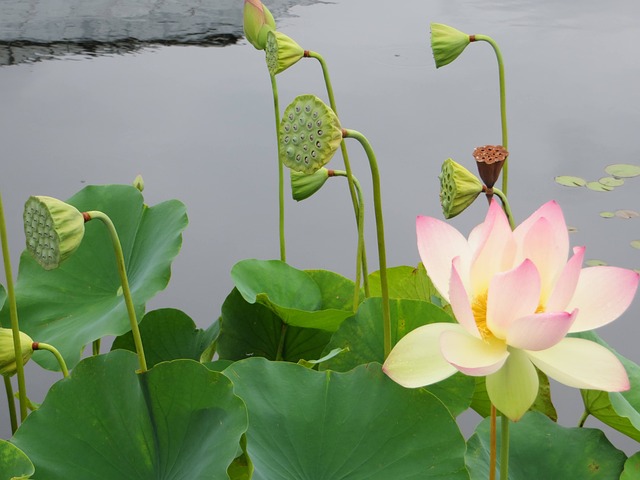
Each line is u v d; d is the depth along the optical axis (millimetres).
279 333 2738
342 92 5379
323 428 2277
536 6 6965
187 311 3564
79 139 4840
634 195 4457
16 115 5113
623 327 3727
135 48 6176
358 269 2672
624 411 2400
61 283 2662
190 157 4695
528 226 2148
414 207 4309
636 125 5121
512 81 5656
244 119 5121
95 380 2297
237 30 6566
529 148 4844
